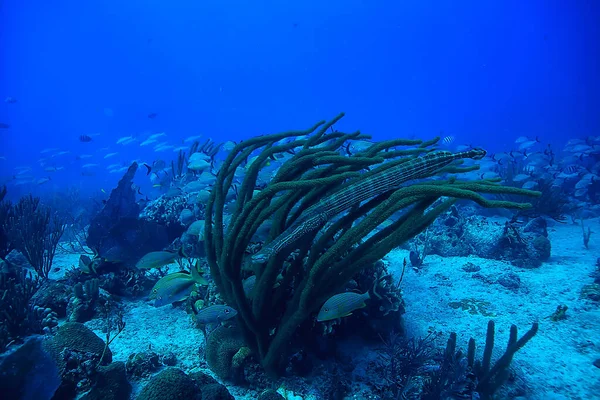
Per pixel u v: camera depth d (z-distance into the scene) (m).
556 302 7.60
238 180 10.60
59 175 48.53
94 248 10.16
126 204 12.01
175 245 10.33
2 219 10.16
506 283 8.41
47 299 7.19
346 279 3.92
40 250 8.96
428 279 8.96
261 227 5.66
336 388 4.82
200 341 6.11
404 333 6.34
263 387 5.01
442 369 4.75
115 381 4.57
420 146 4.88
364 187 3.72
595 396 5.02
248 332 4.91
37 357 3.89
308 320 5.44
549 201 14.16
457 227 11.41
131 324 6.71
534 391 5.12
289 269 4.81
